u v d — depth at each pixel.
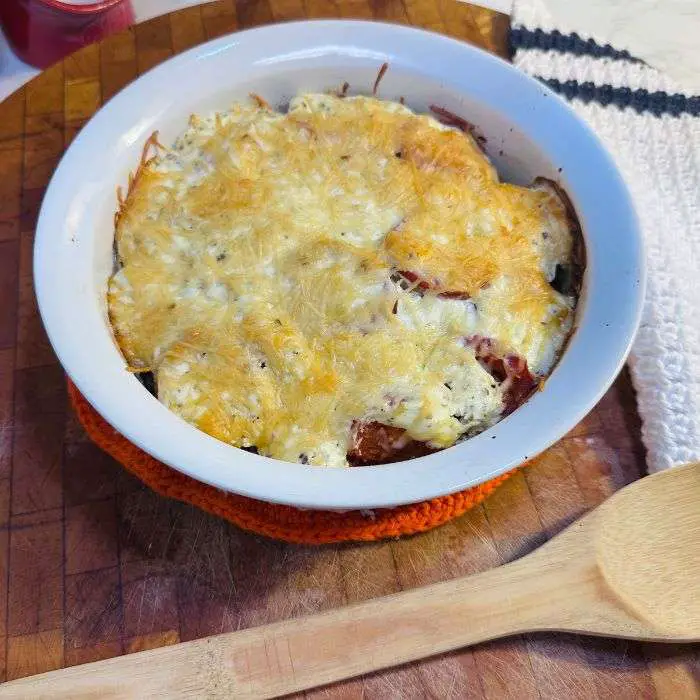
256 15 0.53
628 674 0.36
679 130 0.50
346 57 0.45
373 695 0.35
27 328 0.43
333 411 0.37
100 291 0.39
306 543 0.38
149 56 0.51
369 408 0.37
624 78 0.51
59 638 0.36
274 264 0.40
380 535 0.38
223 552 0.38
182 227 0.41
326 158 0.43
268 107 0.46
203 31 0.52
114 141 0.41
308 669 0.35
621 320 0.37
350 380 0.37
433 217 0.41
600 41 0.53
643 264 0.38
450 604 0.36
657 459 0.40
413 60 0.45
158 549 0.38
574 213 0.41
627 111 0.50
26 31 0.61
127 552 0.38
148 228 0.41
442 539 0.39
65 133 0.49
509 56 0.53
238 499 0.38
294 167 0.42
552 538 0.37
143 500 0.39
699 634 0.36
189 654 0.35
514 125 0.44
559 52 0.52
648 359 0.42
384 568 0.38
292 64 0.45
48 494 0.39
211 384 0.37
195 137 0.44
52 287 0.36
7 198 0.47
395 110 0.45
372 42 0.45
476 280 0.39
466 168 0.43
